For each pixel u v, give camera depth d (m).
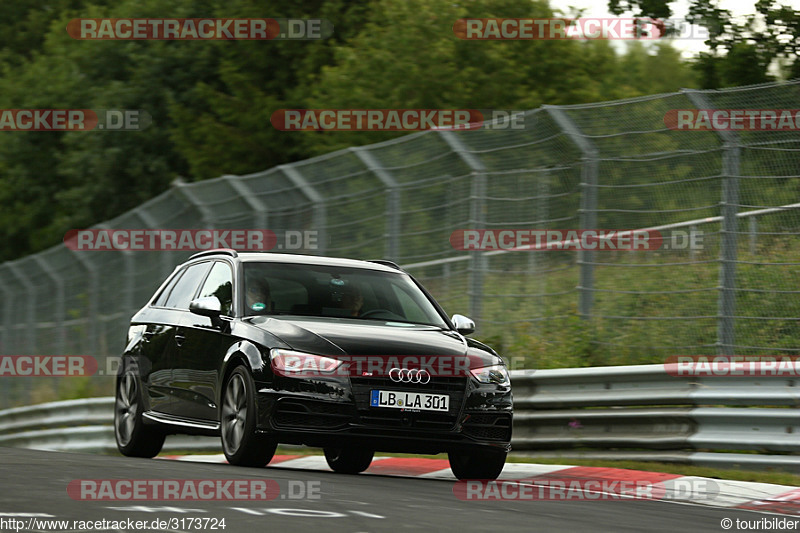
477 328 49.78
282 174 57.19
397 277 36.44
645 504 26.44
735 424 34.69
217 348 32.81
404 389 30.05
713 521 23.23
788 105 40.16
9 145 166.25
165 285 39.44
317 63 136.88
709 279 42.19
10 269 88.12
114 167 153.12
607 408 38.69
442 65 103.69
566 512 23.34
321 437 29.66
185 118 147.62
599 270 45.72
